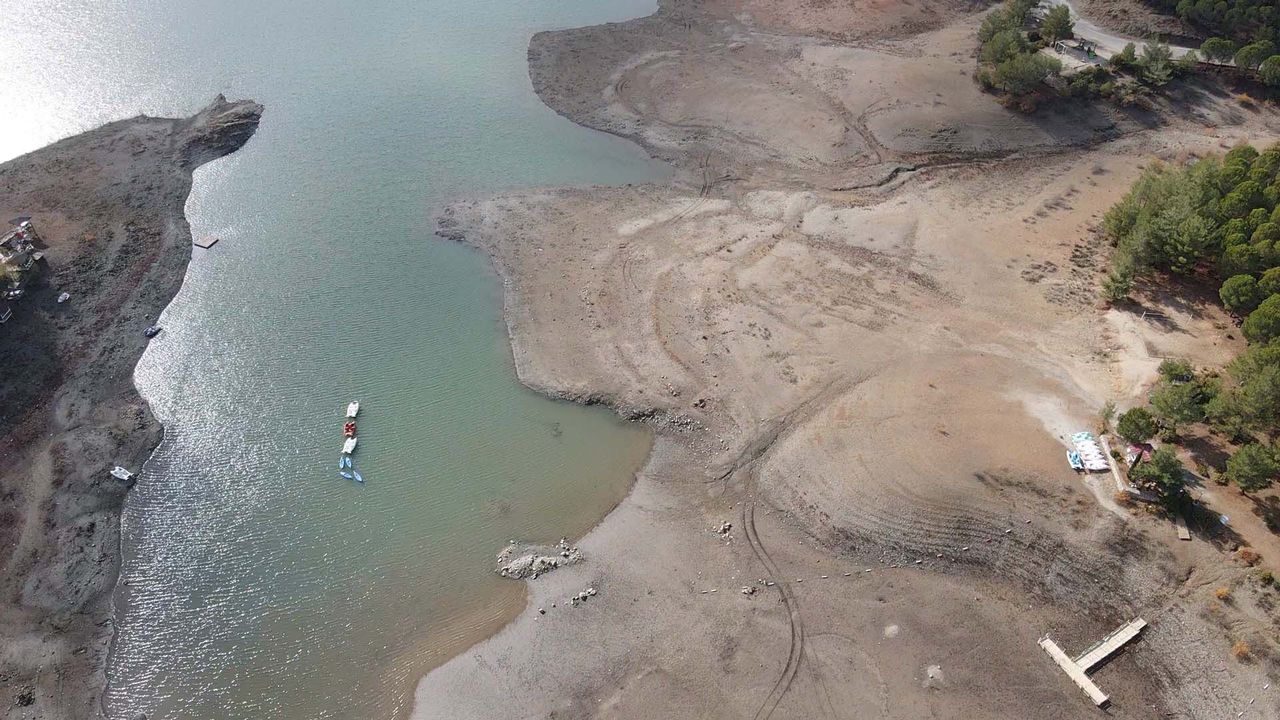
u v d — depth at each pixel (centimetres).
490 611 4122
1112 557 4122
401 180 7138
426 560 4356
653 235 6481
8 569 4266
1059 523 4269
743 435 4894
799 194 6912
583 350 5503
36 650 3966
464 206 6844
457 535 4469
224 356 5525
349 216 6744
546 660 3903
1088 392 4981
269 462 4862
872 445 4725
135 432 5006
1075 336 5409
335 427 5069
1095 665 3778
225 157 7375
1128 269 5497
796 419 4950
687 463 4797
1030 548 4197
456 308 5900
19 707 3766
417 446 4944
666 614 4062
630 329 5628
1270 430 4581
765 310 5725
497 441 4966
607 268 6159
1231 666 3716
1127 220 6025
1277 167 6172
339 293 6022
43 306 5703
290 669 3925
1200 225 5469
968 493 4428
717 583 4194
